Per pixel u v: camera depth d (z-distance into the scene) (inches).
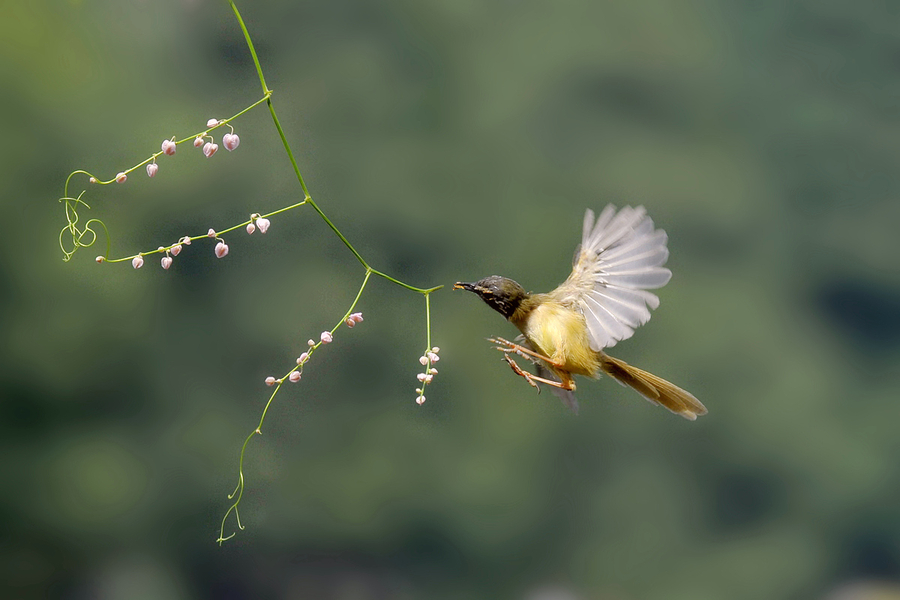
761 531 592.4
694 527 577.0
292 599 470.9
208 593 465.7
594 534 549.6
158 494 459.8
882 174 679.7
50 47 436.1
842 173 678.5
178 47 449.4
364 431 486.3
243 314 464.4
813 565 584.1
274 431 467.2
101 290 443.2
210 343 465.1
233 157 454.0
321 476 478.9
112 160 438.6
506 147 605.6
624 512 558.3
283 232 468.1
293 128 556.1
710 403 602.5
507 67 625.0
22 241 435.8
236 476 464.8
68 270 438.6
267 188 465.4
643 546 554.6
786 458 602.5
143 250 448.1
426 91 600.1
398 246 564.1
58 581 454.3
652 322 617.3
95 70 438.0
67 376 454.9
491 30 633.0
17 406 456.8
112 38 443.5
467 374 518.6
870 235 661.9
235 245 461.7
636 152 636.7
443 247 570.3
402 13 600.1
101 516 452.4
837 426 616.4
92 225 436.1
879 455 604.1
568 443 546.6
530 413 534.9
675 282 630.5
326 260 479.5
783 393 609.6
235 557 462.9
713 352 610.9
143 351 457.7
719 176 644.7
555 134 630.5
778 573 577.3
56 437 461.7
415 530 510.3
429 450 506.0
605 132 641.0
